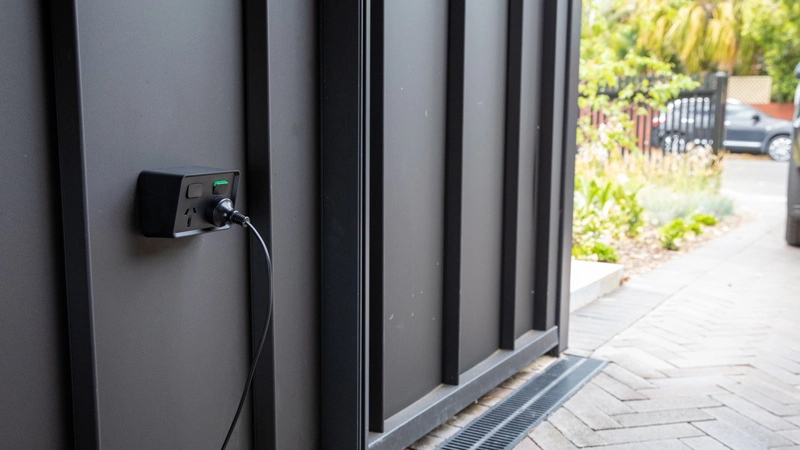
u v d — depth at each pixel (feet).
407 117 8.19
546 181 11.60
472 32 9.32
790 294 17.07
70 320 4.64
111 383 4.98
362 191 7.04
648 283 18.29
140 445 5.28
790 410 9.96
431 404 8.80
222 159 5.83
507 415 9.68
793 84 72.59
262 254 6.21
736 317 15.03
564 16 11.56
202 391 5.87
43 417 4.58
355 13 6.67
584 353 12.56
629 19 48.80
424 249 8.82
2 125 4.18
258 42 5.93
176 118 5.34
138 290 5.14
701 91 31.91
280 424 6.79
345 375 7.24
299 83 6.62
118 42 4.81
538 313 11.98
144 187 5.03
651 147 31.22
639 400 10.29
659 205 26.58
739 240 24.47
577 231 21.33
